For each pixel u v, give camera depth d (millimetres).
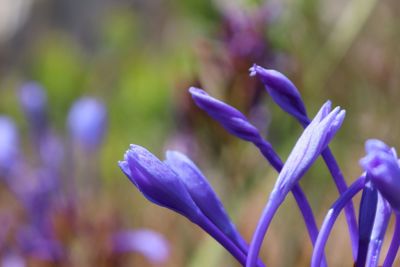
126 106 710
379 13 515
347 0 532
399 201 198
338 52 464
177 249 458
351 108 500
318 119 216
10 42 1303
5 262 415
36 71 818
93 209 450
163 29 889
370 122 500
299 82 416
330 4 534
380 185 198
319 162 458
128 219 490
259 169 391
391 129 496
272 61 397
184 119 385
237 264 394
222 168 387
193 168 232
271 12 396
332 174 228
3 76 1268
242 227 421
